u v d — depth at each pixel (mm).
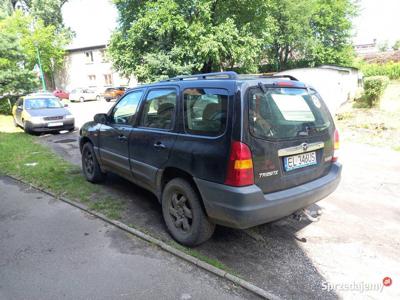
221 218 2818
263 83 2891
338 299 2461
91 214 4074
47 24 39969
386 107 12719
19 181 5508
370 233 3500
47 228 3707
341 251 3143
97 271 2840
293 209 2934
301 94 3232
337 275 2762
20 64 18359
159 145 3420
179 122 3248
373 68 33375
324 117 3396
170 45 19016
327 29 35750
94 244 3314
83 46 38750
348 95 19281
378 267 2871
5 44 17078
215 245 3273
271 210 2742
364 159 6582
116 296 2510
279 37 31422
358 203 4340
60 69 40750
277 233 3523
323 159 3312
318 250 3168
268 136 2766
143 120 3871
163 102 3551
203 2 18703
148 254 3113
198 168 2928
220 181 2744
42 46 33500
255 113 2727
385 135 8484
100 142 4797
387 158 6613
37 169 6109
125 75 21719
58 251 3188
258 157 2695
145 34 19109
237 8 21984
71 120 11219
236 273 2785
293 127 2992
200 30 18188
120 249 3211
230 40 18938
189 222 3229
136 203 4395
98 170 5098
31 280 2729
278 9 29484
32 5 39438
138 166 3883
